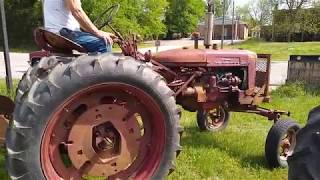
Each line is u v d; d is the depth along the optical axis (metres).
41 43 4.05
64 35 3.86
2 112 4.41
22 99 3.29
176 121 3.77
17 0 43.31
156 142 3.81
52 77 3.29
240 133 6.48
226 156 5.30
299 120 7.71
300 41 60.56
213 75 5.28
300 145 2.48
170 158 3.79
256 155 5.43
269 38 63.50
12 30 43.47
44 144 3.30
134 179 3.71
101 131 3.58
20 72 16.80
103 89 3.52
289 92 10.88
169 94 3.72
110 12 4.79
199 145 5.69
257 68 5.82
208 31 5.50
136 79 3.55
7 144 3.21
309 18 56.94
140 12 51.41
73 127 3.47
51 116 3.27
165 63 5.08
